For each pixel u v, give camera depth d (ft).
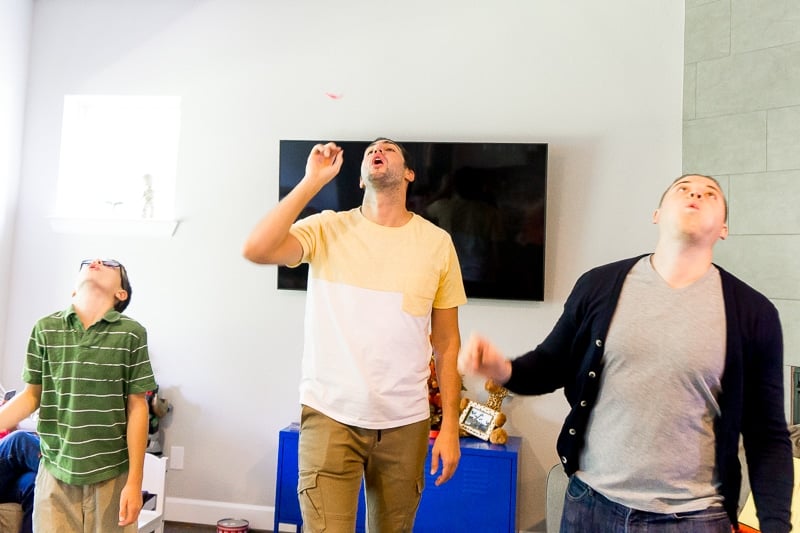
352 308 5.43
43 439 6.06
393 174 5.57
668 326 4.02
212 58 11.63
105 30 11.95
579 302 4.51
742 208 9.63
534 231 10.33
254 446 11.16
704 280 4.11
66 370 5.98
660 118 10.32
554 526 8.16
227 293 11.35
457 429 6.04
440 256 5.79
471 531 9.20
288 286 11.03
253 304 11.28
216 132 11.53
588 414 4.36
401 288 5.50
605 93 10.52
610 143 10.45
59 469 5.89
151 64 11.79
